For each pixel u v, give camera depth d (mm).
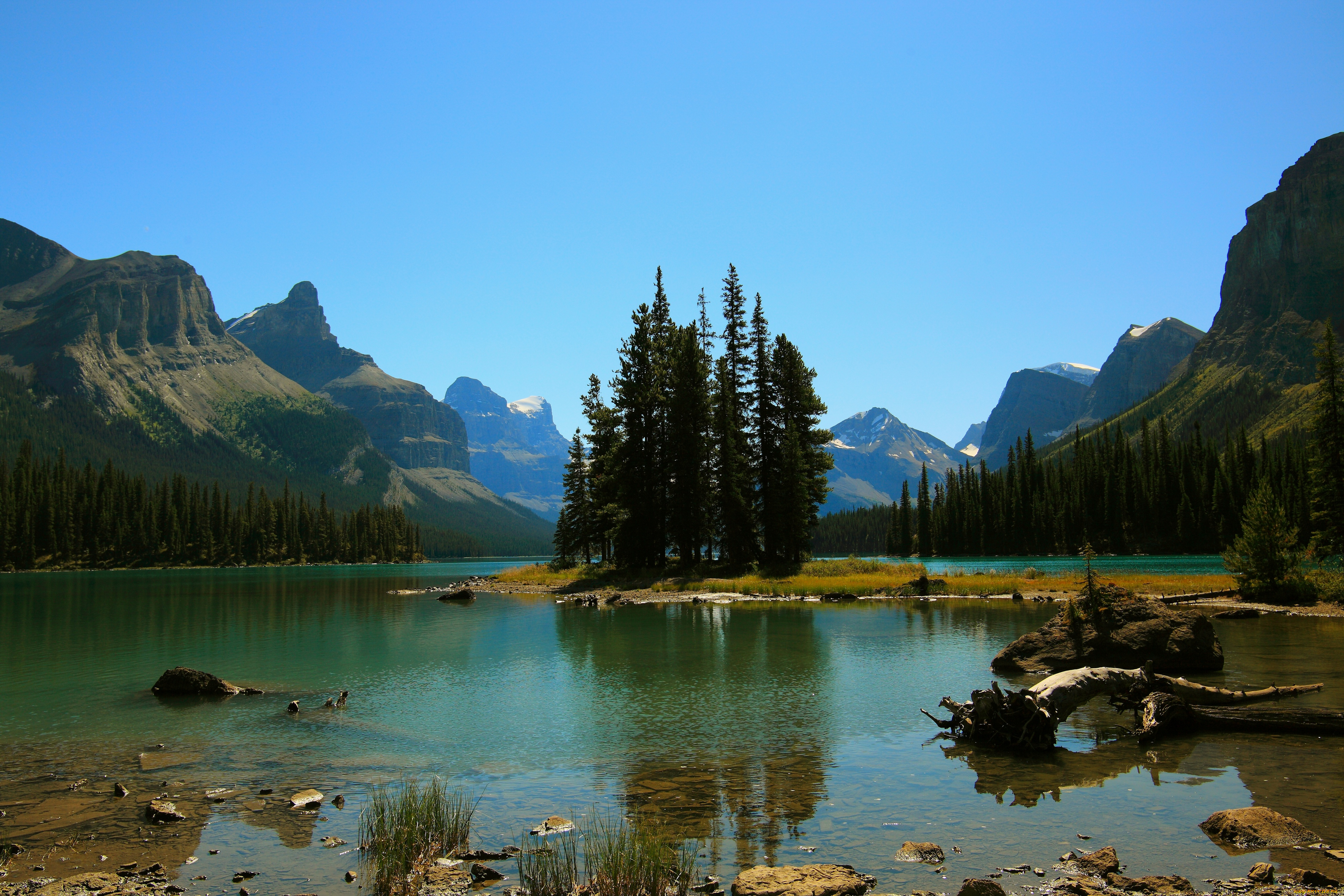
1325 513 53000
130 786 10961
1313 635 25688
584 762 11828
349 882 7910
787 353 61719
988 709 12625
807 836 8867
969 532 137500
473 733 13609
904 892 7383
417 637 28250
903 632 27516
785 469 59344
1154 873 7789
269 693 17609
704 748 12484
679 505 58094
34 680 19750
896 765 11547
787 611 36719
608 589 52594
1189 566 80375
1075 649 18375
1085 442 139625
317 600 52531
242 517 174375
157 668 21656
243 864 8344
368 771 11562
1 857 8547
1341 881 7457
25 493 143000
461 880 7906
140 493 161375
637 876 7445
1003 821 9258
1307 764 11531
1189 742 12883
